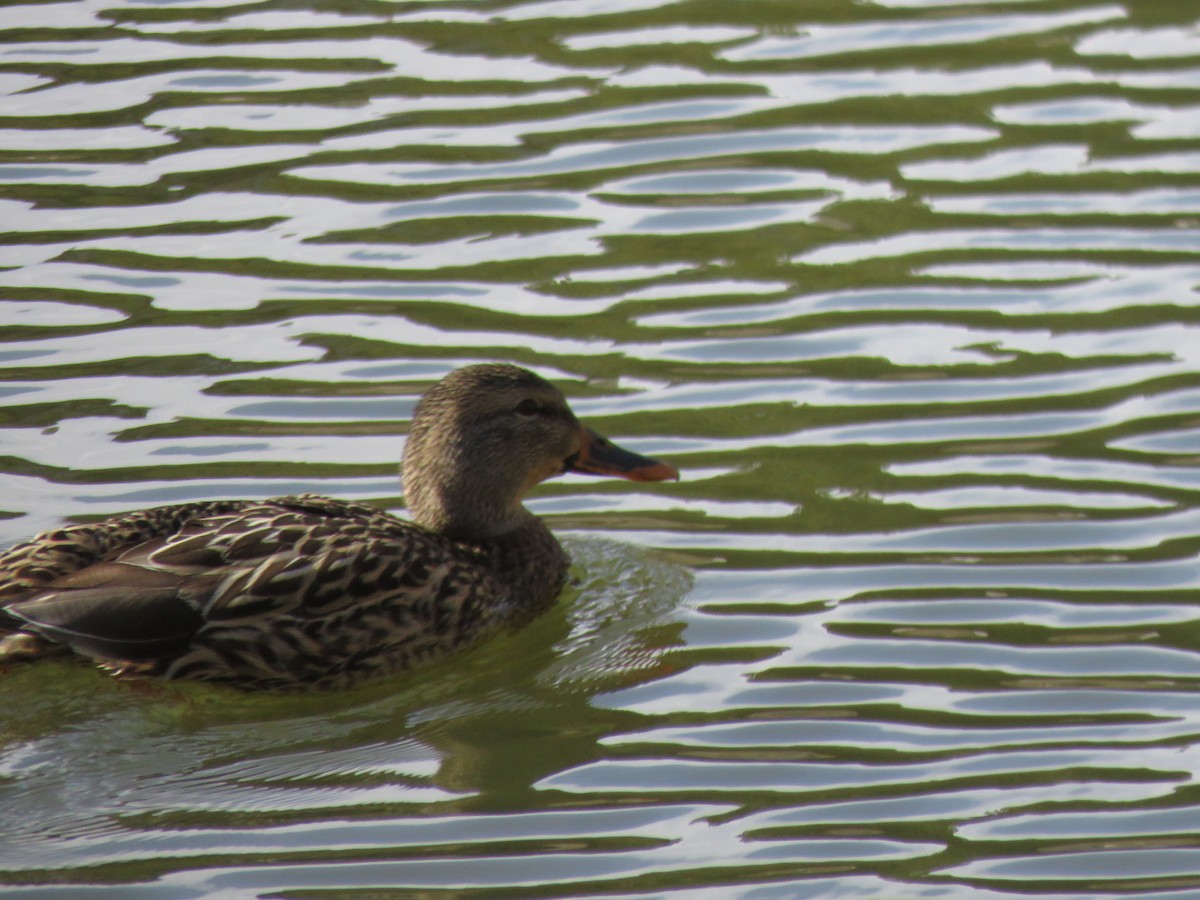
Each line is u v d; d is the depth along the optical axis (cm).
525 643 1254
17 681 1144
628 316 1596
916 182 1800
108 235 1712
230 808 1053
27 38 2070
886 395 1484
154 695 1152
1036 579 1260
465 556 1270
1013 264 1666
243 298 1619
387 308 1608
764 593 1263
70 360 1525
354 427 1443
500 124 1902
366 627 1189
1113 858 995
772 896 970
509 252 1695
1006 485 1366
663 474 1330
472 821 1038
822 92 1964
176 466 1387
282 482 1373
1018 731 1106
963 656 1184
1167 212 1734
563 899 969
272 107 1930
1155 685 1146
